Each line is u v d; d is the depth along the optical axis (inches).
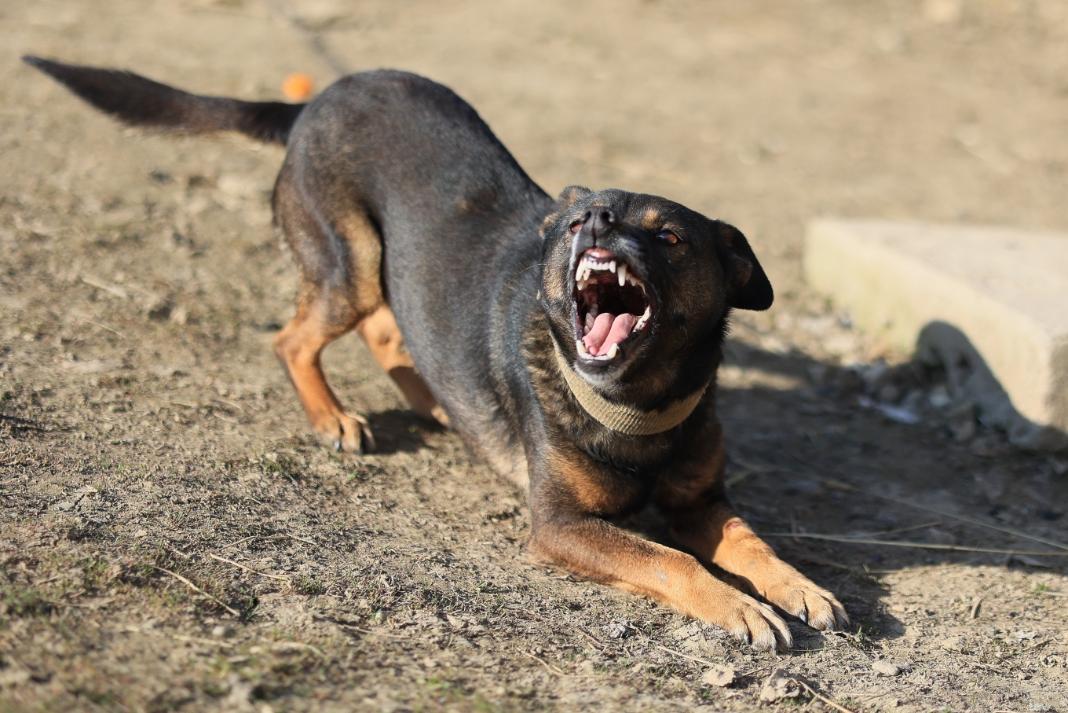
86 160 413.1
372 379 316.5
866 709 194.2
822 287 407.8
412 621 201.9
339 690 176.7
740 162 523.5
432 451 283.1
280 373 306.2
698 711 187.2
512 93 568.7
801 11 751.7
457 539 242.7
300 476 254.5
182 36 579.5
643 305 235.0
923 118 604.4
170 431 260.4
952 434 327.0
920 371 352.8
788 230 454.0
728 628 211.6
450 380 263.7
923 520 281.7
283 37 600.7
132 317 318.0
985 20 746.2
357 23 647.8
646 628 214.7
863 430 330.0
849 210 478.6
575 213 228.1
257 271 364.5
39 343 291.0
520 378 244.1
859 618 231.0
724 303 235.9
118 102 298.4
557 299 226.4
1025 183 528.4
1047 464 310.2
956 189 514.9
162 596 193.8
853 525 277.7
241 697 170.1
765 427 327.0
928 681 205.8
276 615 195.9
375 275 276.1
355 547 227.3
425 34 647.1
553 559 232.8
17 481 223.6
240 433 267.6
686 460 243.3
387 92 279.0
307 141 279.3
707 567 246.1
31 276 327.6
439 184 267.7
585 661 198.7
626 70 633.6
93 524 212.4
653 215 224.8
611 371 217.0
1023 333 313.0
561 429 234.1
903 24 740.0
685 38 697.0
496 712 176.9
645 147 522.9
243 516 229.5
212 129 299.0
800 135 566.3
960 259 368.8
